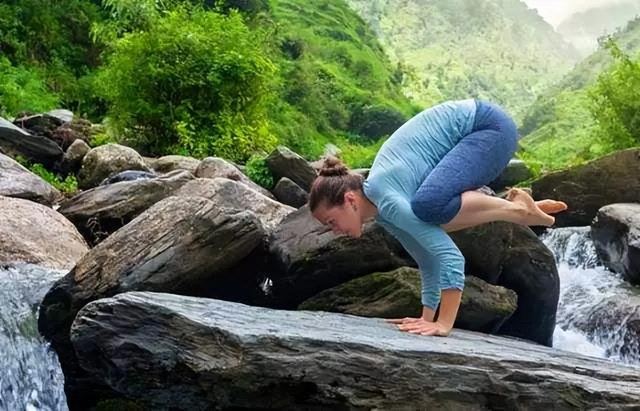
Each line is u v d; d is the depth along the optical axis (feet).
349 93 127.85
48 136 40.42
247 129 42.09
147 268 16.08
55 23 67.41
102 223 24.58
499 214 12.82
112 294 15.94
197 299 13.61
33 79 55.57
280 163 33.19
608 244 28.40
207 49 41.34
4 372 16.14
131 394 12.88
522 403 11.84
